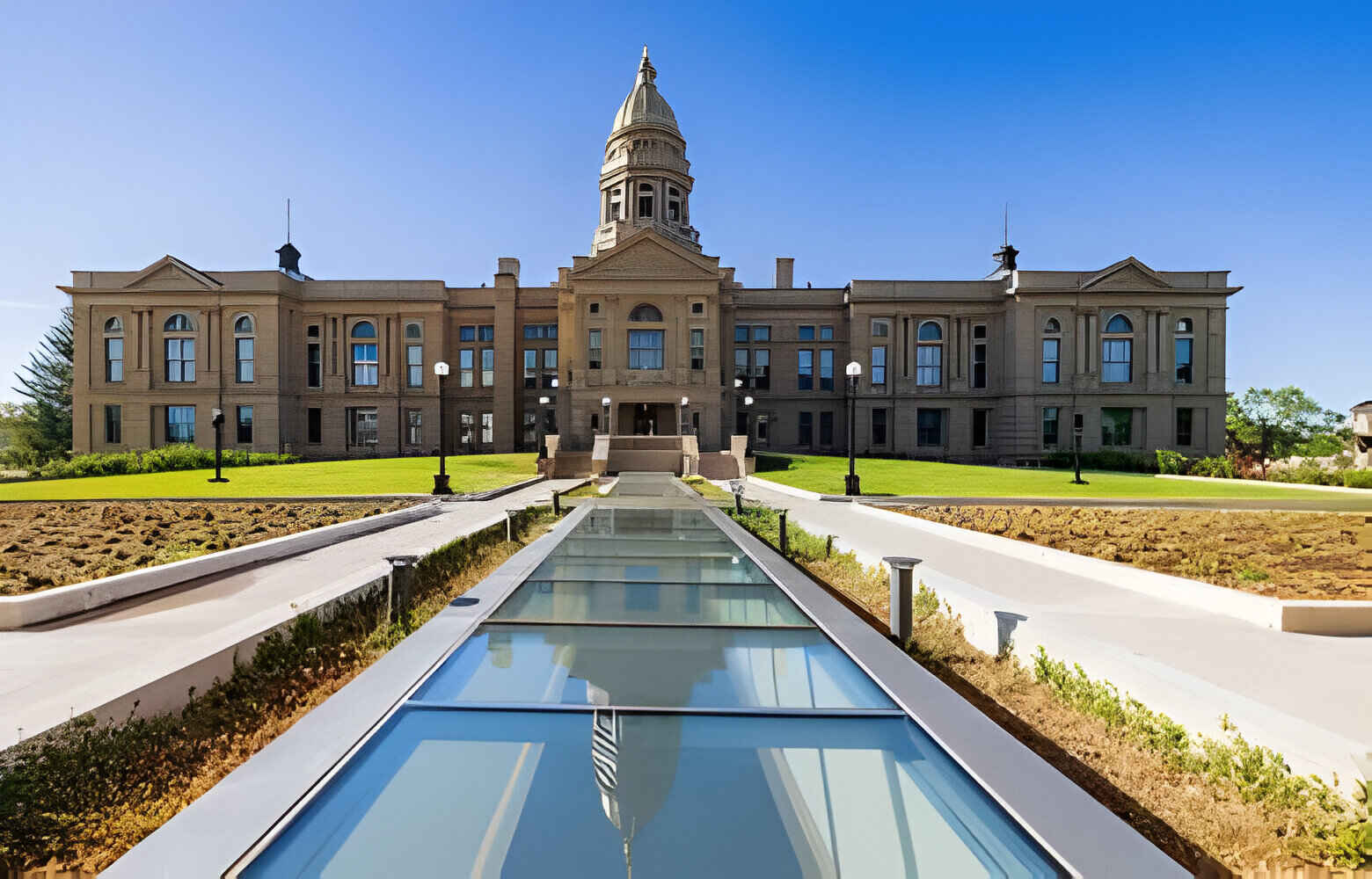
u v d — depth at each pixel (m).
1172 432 47.28
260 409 47.00
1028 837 2.78
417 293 51.28
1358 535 13.88
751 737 3.61
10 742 4.30
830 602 6.20
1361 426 42.75
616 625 5.40
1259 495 24.92
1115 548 13.00
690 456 35.72
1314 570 10.68
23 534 14.12
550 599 6.29
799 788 3.24
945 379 50.25
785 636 5.27
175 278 47.00
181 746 5.41
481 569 12.12
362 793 3.11
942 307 50.22
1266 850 4.30
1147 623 7.94
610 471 37.81
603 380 45.28
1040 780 3.10
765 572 7.62
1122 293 47.25
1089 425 47.34
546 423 52.88
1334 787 4.40
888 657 4.71
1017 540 13.85
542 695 4.08
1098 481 30.89
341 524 15.73
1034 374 47.59
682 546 9.61
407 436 51.50
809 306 53.69
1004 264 53.22
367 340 50.94
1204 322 47.50
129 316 47.06
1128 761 5.48
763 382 53.78
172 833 2.71
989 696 6.91
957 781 3.25
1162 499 22.64
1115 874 2.49
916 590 9.92
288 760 3.23
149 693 5.32
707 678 4.40
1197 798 4.93
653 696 4.10
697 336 45.88
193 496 23.62
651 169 54.12
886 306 50.56
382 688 4.05
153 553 11.91
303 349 50.12
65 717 4.67
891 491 26.58
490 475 33.47
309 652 7.25
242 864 2.57
